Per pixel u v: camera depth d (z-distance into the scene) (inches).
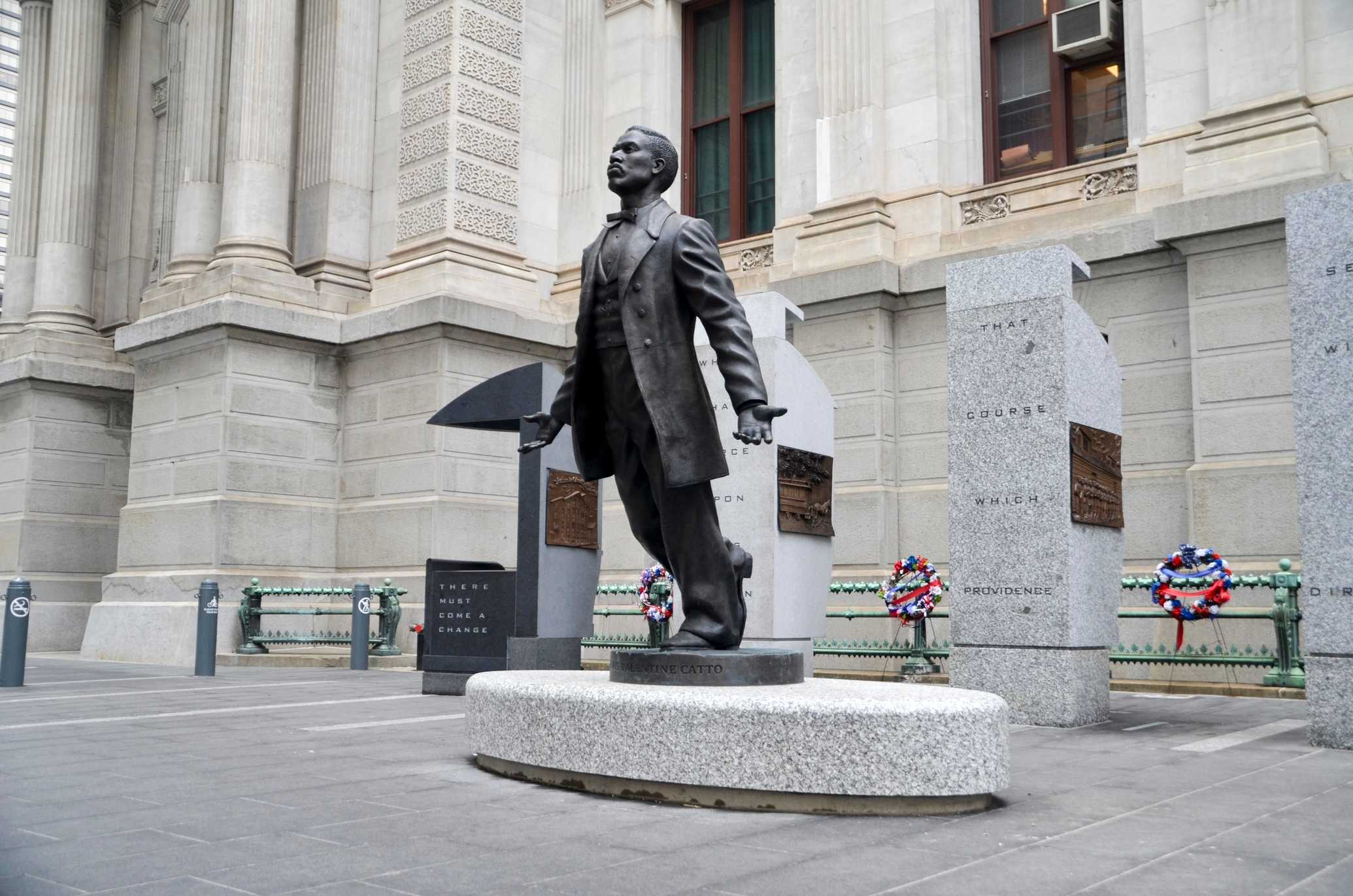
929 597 501.0
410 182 786.2
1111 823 192.7
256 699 428.1
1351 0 515.8
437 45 784.3
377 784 229.8
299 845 173.6
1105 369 380.5
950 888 149.3
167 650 686.5
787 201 717.3
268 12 792.3
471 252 761.6
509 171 797.2
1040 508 352.2
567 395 261.4
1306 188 492.4
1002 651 354.3
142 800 210.8
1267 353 503.2
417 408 728.3
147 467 761.6
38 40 1042.7
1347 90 512.4
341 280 788.6
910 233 651.5
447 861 163.3
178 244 828.0
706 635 244.2
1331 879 154.1
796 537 428.5
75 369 895.7
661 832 184.5
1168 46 575.5
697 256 238.8
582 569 459.2
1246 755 277.7
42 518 877.2
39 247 986.1
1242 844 176.2
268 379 734.5
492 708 242.5
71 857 165.2
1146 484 539.5
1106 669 364.5
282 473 733.9
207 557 697.6
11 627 493.7
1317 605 293.9
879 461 618.5
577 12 836.6
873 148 661.9
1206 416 516.7
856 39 676.7
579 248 808.9
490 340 741.3
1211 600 435.2
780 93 729.0
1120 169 593.6
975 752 203.2
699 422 239.9
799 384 437.7
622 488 256.4
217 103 846.5
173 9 1006.4
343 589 655.1
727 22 812.0
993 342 366.3
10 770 247.3
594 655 685.9
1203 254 525.0
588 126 821.2
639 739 212.8
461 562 473.7
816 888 149.0
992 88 671.1
